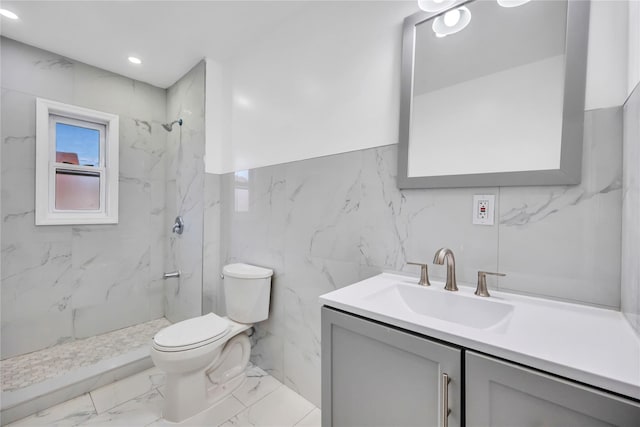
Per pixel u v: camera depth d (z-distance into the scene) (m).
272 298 1.84
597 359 0.56
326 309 0.96
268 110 1.88
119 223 2.46
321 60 1.57
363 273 1.39
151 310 2.67
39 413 1.50
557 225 0.91
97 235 2.35
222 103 2.26
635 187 0.70
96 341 2.25
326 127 1.54
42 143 2.07
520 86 0.97
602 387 0.51
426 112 1.17
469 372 0.65
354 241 1.42
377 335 0.82
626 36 0.81
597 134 0.84
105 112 2.37
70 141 2.27
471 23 1.07
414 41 1.21
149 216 2.65
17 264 1.99
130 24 1.81
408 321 0.76
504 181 0.99
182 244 2.47
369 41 1.37
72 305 2.23
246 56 2.04
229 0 1.60
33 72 2.03
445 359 0.69
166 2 1.62
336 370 0.93
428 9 1.13
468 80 1.08
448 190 1.13
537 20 0.95
